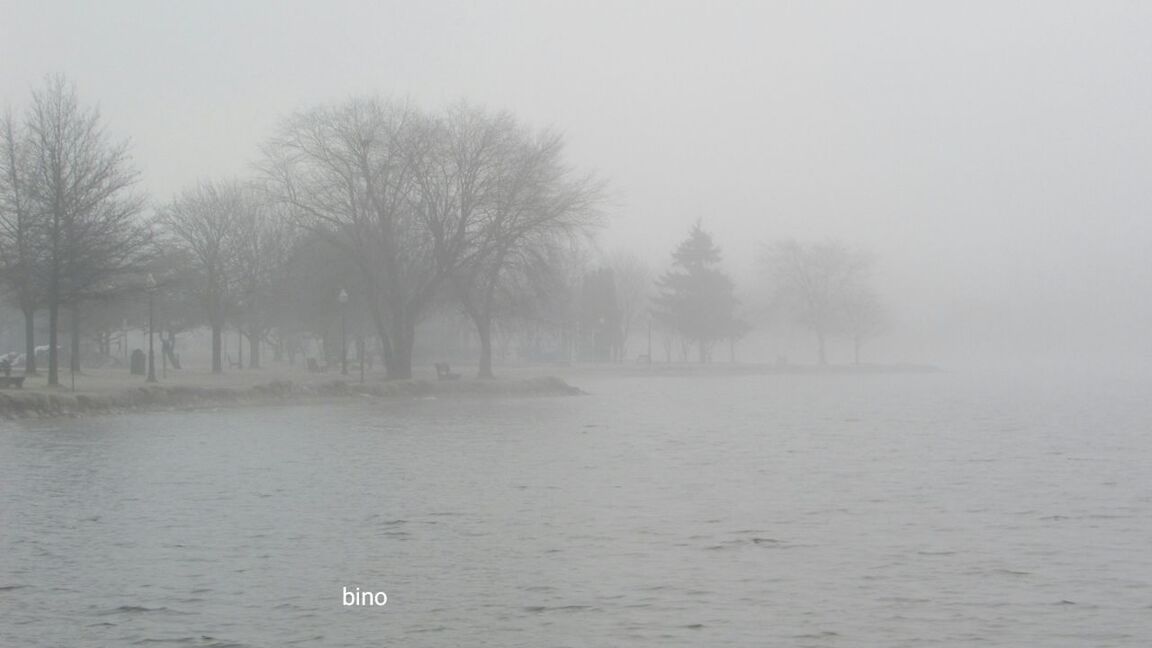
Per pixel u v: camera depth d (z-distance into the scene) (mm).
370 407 55906
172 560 17516
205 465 29453
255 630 13828
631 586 15930
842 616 14383
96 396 46688
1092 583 16109
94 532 19750
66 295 49531
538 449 34469
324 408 54531
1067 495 24406
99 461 30219
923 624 14039
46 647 13188
